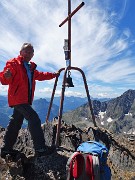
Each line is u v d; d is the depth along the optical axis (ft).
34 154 6.82
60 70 7.81
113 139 8.33
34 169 6.19
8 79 6.11
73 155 5.04
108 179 5.14
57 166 6.33
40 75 7.15
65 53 7.85
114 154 7.79
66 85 7.59
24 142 7.62
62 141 7.82
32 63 6.75
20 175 5.90
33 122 6.40
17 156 6.57
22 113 6.48
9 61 6.31
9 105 6.49
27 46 6.50
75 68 7.98
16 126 6.79
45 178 5.98
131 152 7.95
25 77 6.40
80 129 8.51
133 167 7.47
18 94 6.36
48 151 6.59
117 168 7.43
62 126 8.30
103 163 5.09
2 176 5.70
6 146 6.74
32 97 6.70
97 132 8.29
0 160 6.24
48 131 8.20
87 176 4.94
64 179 6.07
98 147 5.24
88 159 4.99
